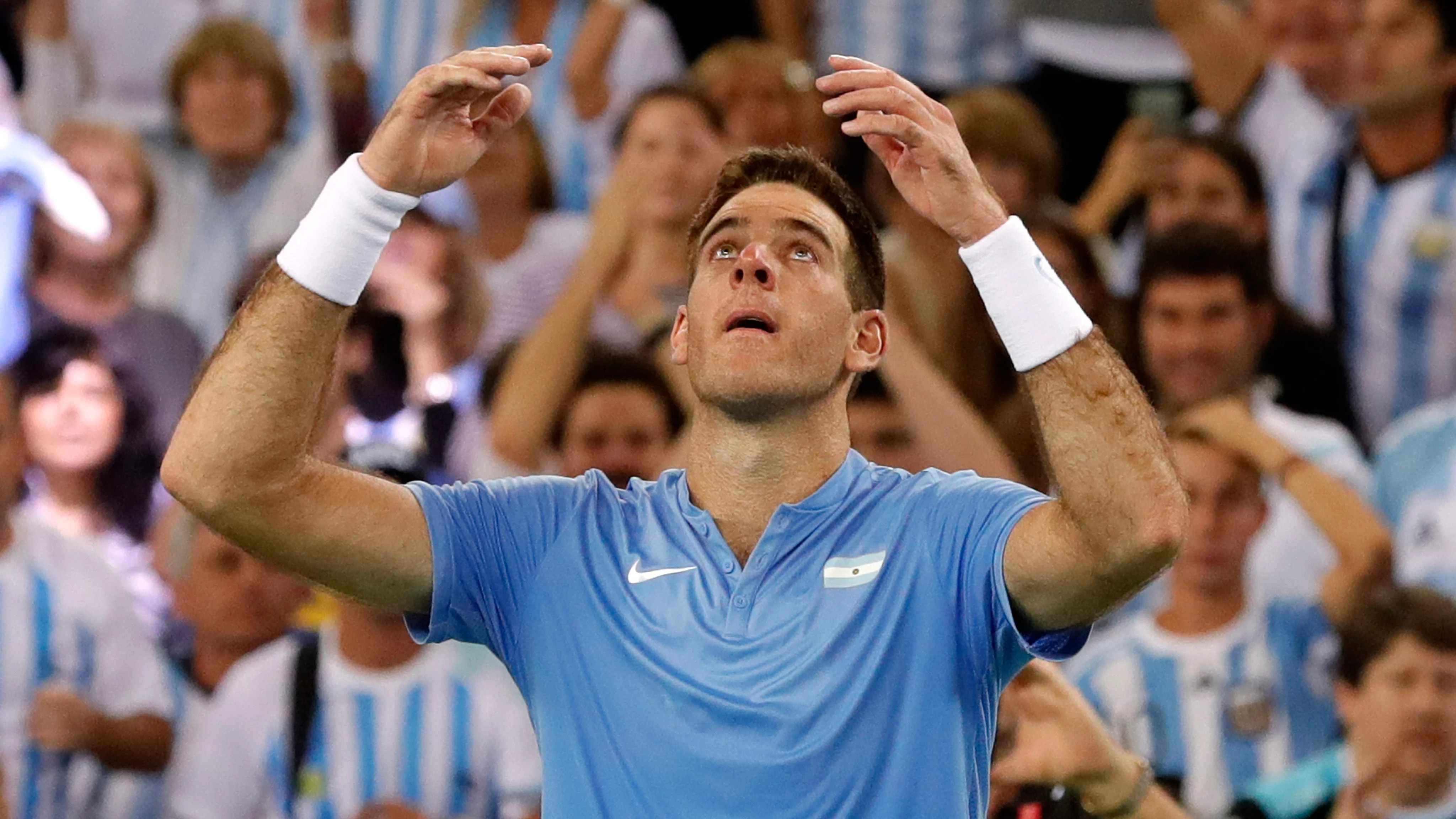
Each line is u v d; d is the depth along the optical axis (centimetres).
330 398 884
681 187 2016
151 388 2109
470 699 1644
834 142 2308
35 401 2009
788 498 898
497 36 2414
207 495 840
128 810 1759
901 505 888
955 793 832
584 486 932
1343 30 2128
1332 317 2112
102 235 2100
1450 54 2059
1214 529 1670
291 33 2498
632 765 836
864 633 843
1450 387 2045
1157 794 1147
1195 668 1667
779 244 912
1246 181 2080
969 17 2397
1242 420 1720
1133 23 2331
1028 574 829
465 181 2216
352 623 1662
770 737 818
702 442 912
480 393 1956
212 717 1672
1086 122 2350
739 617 852
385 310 2025
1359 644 1577
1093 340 817
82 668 1778
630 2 2434
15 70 2498
